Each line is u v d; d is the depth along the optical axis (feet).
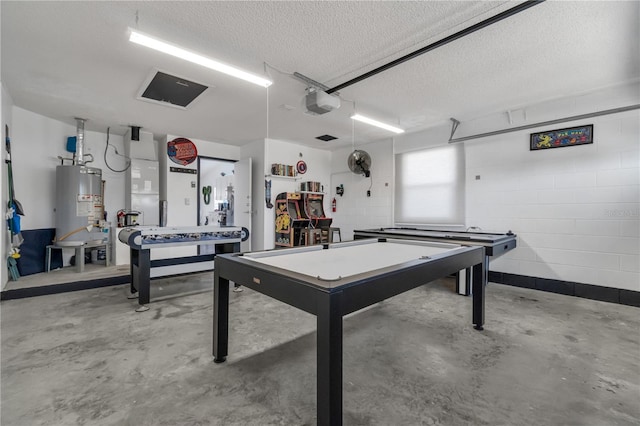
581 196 12.64
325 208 23.53
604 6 7.07
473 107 13.97
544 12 7.32
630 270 11.57
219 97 12.77
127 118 15.58
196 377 6.45
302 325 9.43
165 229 11.62
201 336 8.55
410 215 18.80
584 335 8.72
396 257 7.84
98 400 5.63
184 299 12.07
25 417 5.14
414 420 5.16
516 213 14.39
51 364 6.92
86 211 15.51
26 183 14.56
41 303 11.37
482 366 6.96
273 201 20.35
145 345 7.95
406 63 9.92
